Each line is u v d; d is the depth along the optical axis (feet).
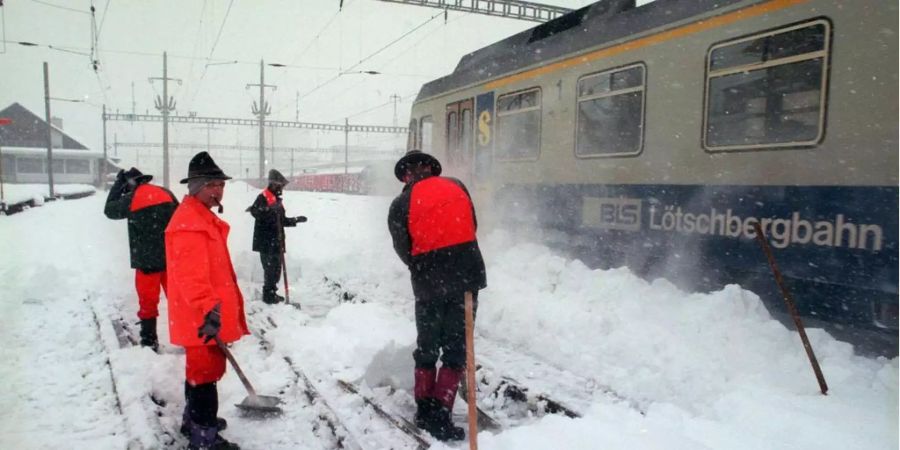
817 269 16.60
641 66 21.86
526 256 25.36
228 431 12.67
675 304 18.47
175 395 14.05
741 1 18.45
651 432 11.19
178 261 10.82
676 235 20.61
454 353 12.58
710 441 11.10
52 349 17.53
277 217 23.84
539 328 18.40
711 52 19.39
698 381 14.02
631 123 22.35
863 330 16.51
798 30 16.94
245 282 29.25
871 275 15.42
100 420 12.84
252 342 18.65
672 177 20.72
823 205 16.39
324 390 14.52
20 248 39.22
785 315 17.85
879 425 11.25
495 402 14.65
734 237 18.72
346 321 18.45
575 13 27.30
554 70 26.17
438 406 12.51
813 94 16.58
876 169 15.26
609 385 14.56
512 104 29.01
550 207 26.50
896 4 14.88
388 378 15.30
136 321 20.77
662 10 21.25
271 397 13.21
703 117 19.62
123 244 41.14
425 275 12.60
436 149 35.96
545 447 10.83
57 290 24.64
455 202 12.73
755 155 18.07
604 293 19.86
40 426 12.50
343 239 41.11
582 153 24.67
